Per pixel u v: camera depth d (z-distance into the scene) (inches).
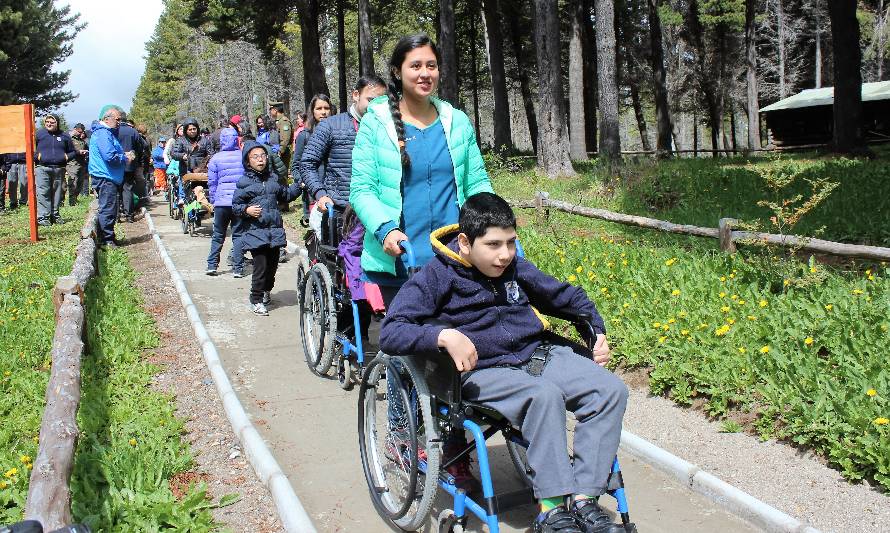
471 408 125.3
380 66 1963.6
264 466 162.9
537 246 377.4
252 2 1115.3
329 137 242.1
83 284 290.0
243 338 275.1
